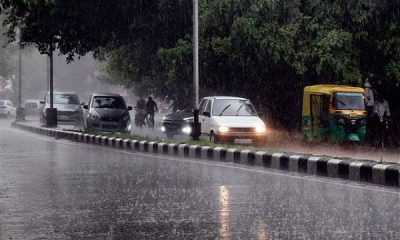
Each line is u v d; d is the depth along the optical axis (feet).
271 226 39.60
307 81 131.03
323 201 49.65
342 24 121.90
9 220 41.78
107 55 176.45
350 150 103.30
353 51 119.14
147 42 155.63
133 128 190.19
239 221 41.32
